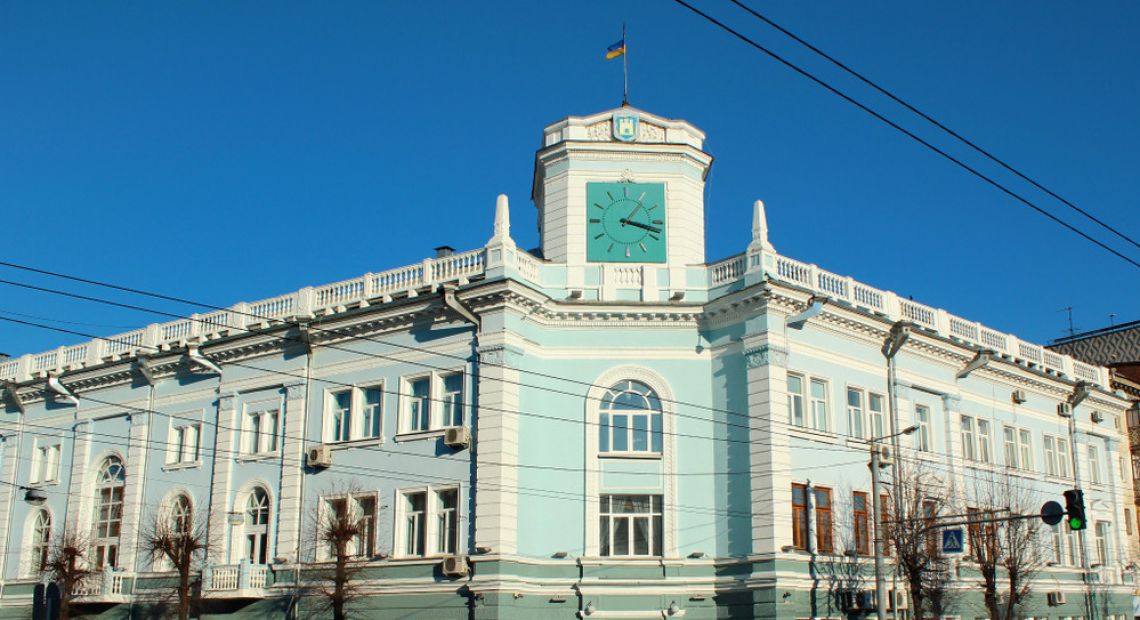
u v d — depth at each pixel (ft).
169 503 130.21
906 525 110.52
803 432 110.42
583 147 122.62
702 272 115.14
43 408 148.97
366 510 114.73
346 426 118.62
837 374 116.47
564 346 112.98
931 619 114.42
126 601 127.44
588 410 110.83
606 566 106.11
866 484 116.37
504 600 101.24
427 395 112.98
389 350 116.67
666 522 107.76
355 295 121.60
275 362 125.08
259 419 125.80
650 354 112.78
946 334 131.64
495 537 102.78
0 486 149.07
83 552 133.49
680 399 111.55
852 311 116.67
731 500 107.24
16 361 153.48
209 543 121.70
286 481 119.44
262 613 116.47
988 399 137.59
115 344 143.13
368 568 110.52
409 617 106.52
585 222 120.67
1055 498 145.28
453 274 114.93
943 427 128.88
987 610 127.65
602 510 108.88
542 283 115.75
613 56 130.62
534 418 109.70
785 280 111.45
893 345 121.90
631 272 115.85
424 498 110.52
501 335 107.96
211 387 131.13
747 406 108.17
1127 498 161.48
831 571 107.65
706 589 105.40
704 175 126.52
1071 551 146.30
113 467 139.44
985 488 132.16
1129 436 166.09
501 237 111.65
